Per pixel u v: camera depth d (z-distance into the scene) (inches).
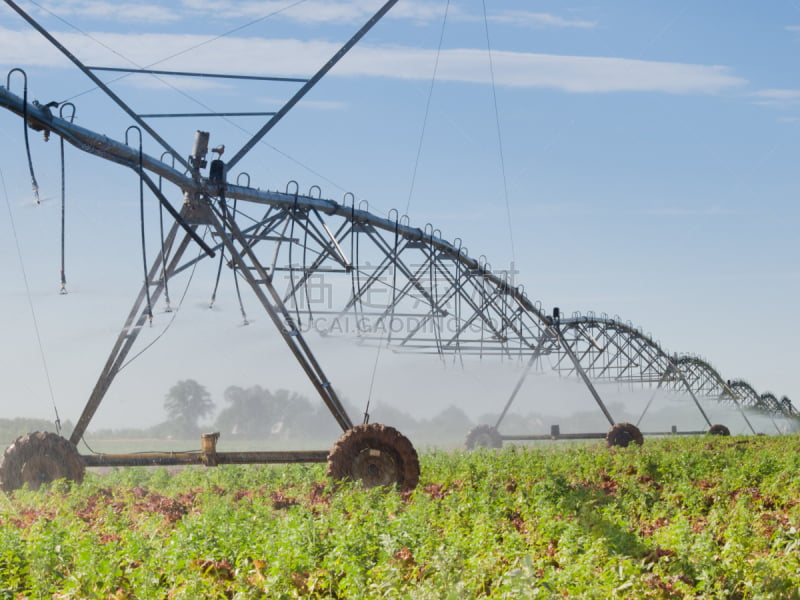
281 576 340.2
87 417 728.3
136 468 904.3
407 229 1066.1
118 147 646.5
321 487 674.8
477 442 1505.9
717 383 2596.0
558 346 1566.2
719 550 407.2
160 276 764.6
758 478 796.6
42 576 345.1
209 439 708.0
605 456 1013.8
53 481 643.5
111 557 355.6
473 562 348.5
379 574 338.3
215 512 468.8
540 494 572.7
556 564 387.9
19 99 562.3
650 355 2105.1
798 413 3336.6
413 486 695.1
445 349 1190.9
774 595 329.1
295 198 847.1
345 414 773.3
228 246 760.3
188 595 311.9
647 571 374.6
